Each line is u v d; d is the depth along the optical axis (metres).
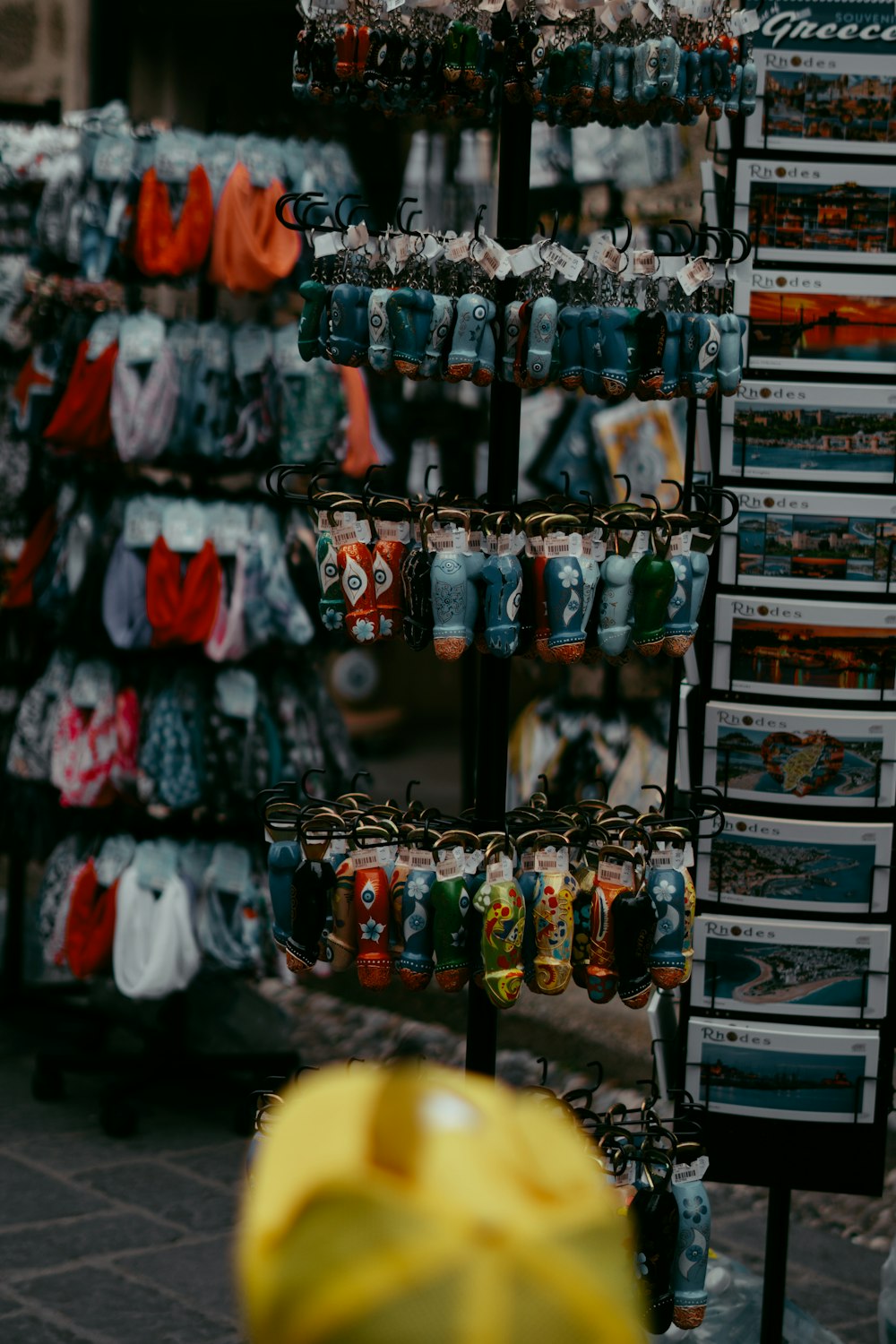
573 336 2.33
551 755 5.34
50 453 4.61
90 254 4.17
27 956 5.18
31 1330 3.19
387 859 2.36
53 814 4.63
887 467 2.70
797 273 2.67
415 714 8.88
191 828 4.31
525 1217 0.53
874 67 2.63
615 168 5.05
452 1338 0.51
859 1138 2.74
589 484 5.21
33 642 4.77
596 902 2.34
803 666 2.73
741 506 2.71
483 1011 2.47
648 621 2.35
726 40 2.36
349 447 4.23
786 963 2.73
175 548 4.08
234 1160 4.07
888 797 2.73
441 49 2.34
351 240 2.33
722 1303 2.86
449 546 2.29
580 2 2.27
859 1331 3.32
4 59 6.31
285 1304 0.53
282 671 4.34
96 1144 4.13
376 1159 0.55
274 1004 4.66
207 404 4.14
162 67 6.12
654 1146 2.47
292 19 5.85
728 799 2.75
